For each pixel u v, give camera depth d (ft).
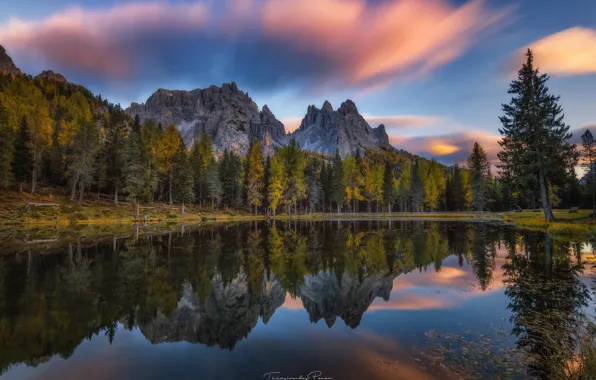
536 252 72.33
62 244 88.74
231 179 283.79
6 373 24.26
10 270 57.93
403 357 25.39
